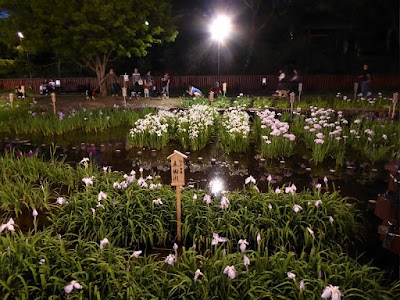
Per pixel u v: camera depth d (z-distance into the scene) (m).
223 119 11.97
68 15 16.72
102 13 16.73
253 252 3.89
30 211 5.61
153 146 9.70
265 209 4.94
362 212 5.38
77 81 25.08
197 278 3.45
